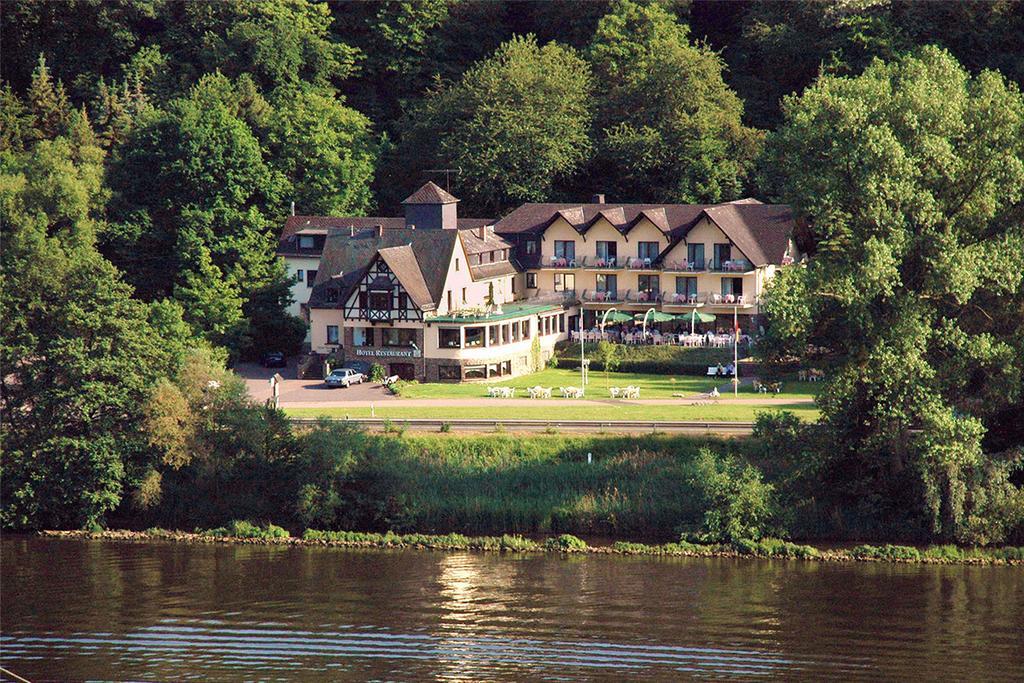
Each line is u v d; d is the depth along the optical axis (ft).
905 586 608.60
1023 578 616.39
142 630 575.79
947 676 517.55
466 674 527.40
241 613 592.19
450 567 645.51
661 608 588.50
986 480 652.48
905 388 648.38
